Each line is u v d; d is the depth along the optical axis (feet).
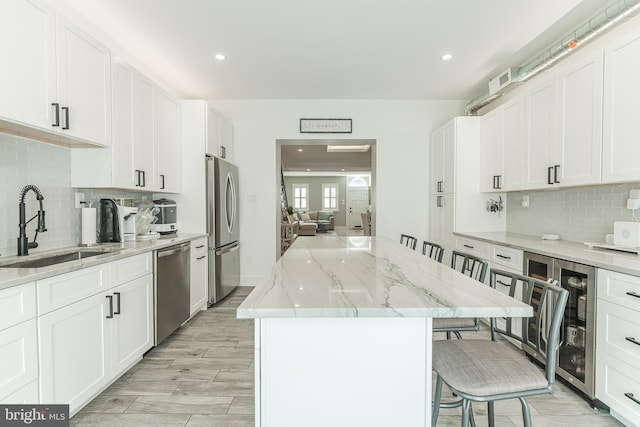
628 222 7.21
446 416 6.21
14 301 4.66
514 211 12.28
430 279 4.62
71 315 5.73
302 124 15.56
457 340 4.85
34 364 4.98
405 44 10.06
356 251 7.52
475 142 12.73
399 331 3.80
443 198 14.02
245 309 3.28
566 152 8.13
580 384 6.56
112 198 10.06
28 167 7.09
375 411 3.81
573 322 6.81
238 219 15.49
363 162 34.14
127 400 6.63
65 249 7.73
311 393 3.78
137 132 9.36
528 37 9.64
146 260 8.28
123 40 9.73
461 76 12.63
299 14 8.45
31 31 5.82
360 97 15.30
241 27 9.07
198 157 12.30
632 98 6.29
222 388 7.09
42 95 6.07
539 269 7.84
